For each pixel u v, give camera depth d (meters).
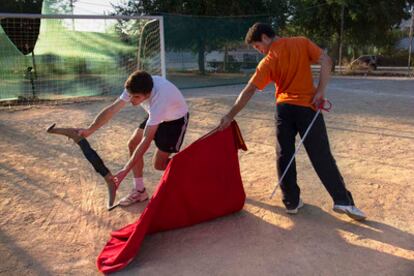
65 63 13.48
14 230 3.91
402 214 4.07
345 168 5.52
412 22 25.64
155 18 11.75
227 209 4.05
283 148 3.95
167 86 3.74
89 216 4.20
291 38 3.81
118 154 6.47
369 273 3.10
